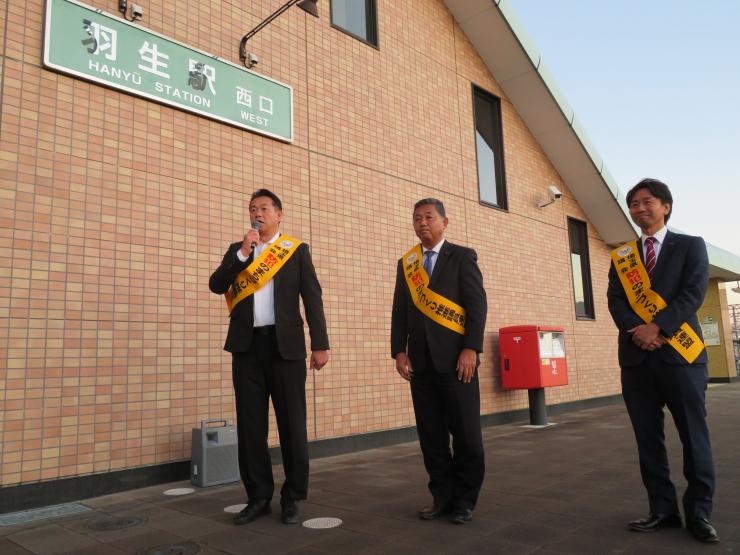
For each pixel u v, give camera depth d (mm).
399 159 6898
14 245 3777
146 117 4570
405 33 7355
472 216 7914
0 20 3877
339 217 6035
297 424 3307
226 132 5113
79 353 3979
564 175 9930
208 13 5121
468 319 3238
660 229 3049
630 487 3826
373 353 6133
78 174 4133
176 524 3238
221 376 4766
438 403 3334
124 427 4145
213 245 4871
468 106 8227
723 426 6758
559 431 6797
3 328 3668
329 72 6199
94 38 4285
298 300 3455
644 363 2947
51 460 3771
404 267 3547
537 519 3145
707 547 2613
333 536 2949
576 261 10250
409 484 4160
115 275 4230
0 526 3268
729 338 17594
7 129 3830
